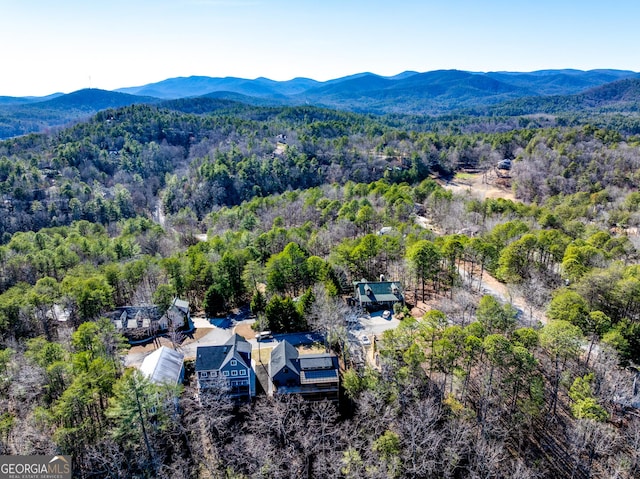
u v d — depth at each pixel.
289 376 54.47
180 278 82.56
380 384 49.78
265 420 49.78
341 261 84.31
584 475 43.47
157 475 43.34
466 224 109.81
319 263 80.44
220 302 78.31
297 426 49.09
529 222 103.12
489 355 47.91
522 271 78.19
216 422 49.97
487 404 46.94
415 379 49.41
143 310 75.06
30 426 45.56
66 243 106.44
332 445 47.09
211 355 56.62
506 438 46.28
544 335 50.72
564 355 50.25
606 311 64.00
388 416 46.88
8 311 69.25
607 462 44.03
